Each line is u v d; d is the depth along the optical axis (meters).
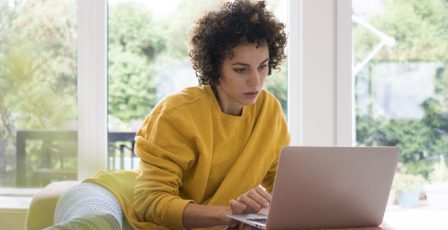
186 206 1.53
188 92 1.72
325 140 2.45
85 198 1.50
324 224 1.35
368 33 2.53
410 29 2.53
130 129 2.55
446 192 2.54
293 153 1.23
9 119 2.57
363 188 1.36
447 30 2.53
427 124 2.54
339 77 2.46
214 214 1.48
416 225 2.44
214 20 1.67
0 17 2.55
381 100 2.54
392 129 2.54
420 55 2.53
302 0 2.43
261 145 1.76
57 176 2.55
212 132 1.69
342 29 2.45
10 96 2.56
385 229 1.41
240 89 1.63
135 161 2.55
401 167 2.55
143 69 2.54
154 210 1.57
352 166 1.31
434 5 2.52
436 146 2.54
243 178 1.72
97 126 2.52
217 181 1.71
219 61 1.66
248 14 1.63
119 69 2.54
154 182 1.60
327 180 1.29
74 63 2.54
